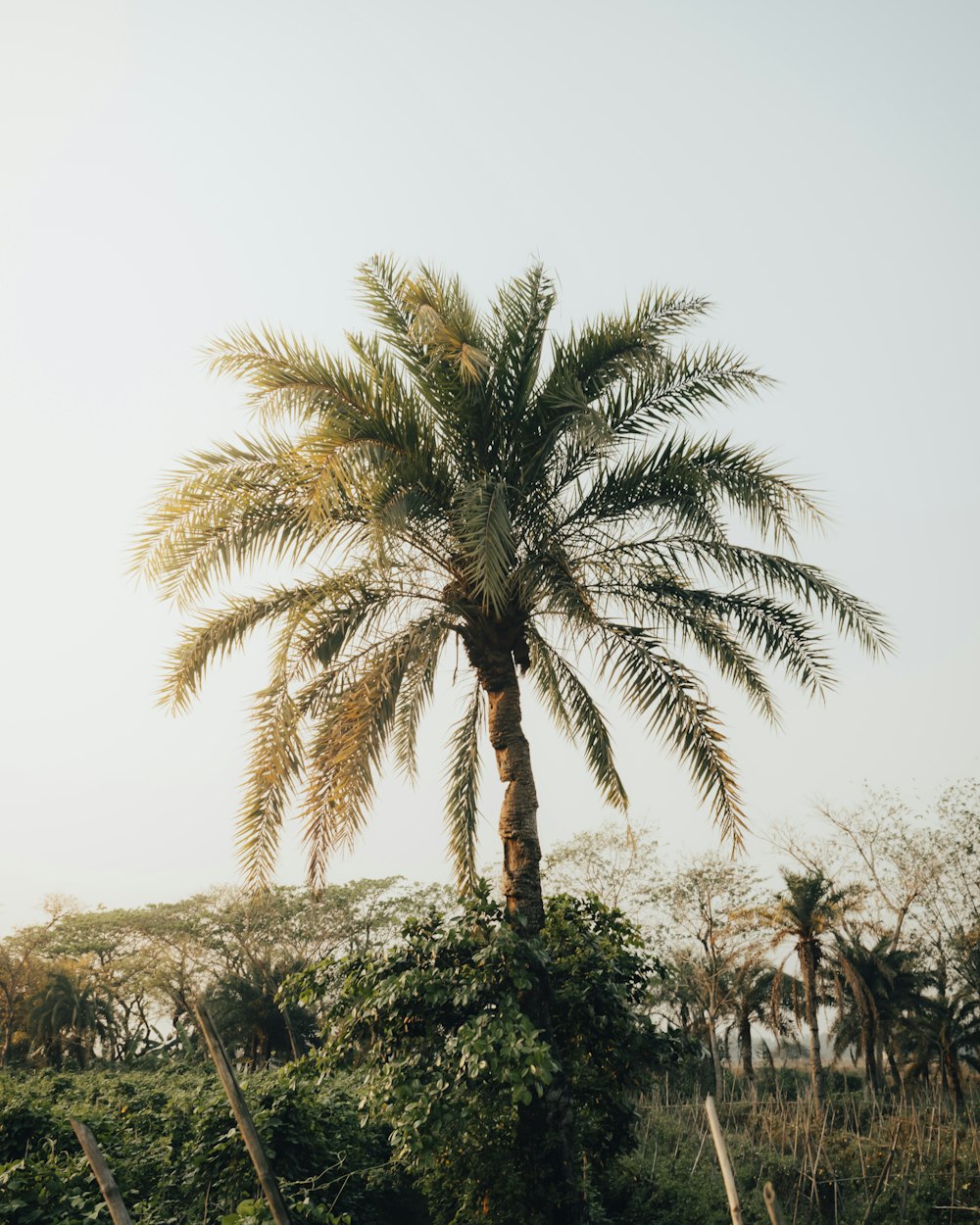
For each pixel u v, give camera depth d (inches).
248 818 438.3
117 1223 171.2
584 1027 414.3
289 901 1752.0
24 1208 308.8
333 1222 308.8
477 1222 358.3
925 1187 582.6
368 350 461.4
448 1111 348.2
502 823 420.5
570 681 530.3
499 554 372.2
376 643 462.6
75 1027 2010.3
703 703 436.1
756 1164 653.9
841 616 449.7
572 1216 354.0
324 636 475.8
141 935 1833.2
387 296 463.5
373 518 381.7
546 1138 361.4
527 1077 336.5
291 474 448.5
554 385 444.8
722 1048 1393.9
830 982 1683.1
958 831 1315.2
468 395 435.8
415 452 433.7
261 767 440.8
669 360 456.4
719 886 1443.2
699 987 1380.4
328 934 1759.4
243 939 1720.0
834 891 1444.4
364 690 438.9
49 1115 450.3
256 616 471.8
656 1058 429.7
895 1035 1555.1
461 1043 348.2
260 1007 1546.5
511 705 431.8
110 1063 1846.7
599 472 465.7
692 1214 524.7
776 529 465.7
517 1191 353.1
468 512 390.3
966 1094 1371.8
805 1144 665.0
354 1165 454.6
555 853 1444.4
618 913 459.8
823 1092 1322.6
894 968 1482.5
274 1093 422.6
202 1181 389.1
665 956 1402.6
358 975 406.9
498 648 437.1
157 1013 2126.0
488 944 384.2
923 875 1325.0
